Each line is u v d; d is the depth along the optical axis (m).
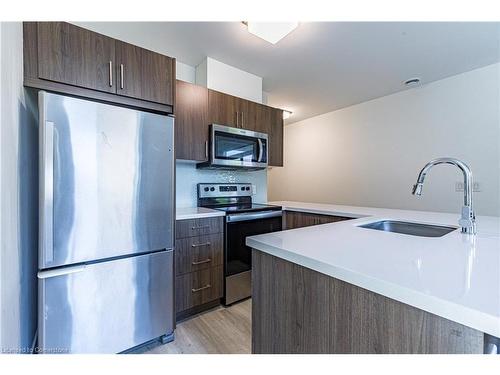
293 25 1.81
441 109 2.94
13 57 1.06
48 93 1.21
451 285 0.58
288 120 4.84
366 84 3.06
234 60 2.48
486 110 2.61
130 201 1.49
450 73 2.77
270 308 0.98
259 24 1.81
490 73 2.58
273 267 0.97
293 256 0.84
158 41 2.16
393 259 0.76
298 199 4.91
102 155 1.38
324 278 0.78
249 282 2.34
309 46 2.23
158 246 1.61
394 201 3.40
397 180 3.37
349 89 3.22
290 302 0.90
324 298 0.78
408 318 0.60
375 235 1.11
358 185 3.85
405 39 2.11
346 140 4.02
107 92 1.49
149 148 1.57
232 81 2.63
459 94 2.79
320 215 2.48
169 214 1.67
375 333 0.66
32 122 1.35
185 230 1.95
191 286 1.98
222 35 2.07
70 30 1.38
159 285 1.62
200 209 2.36
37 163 1.40
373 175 3.65
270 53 2.37
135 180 1.51
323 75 2.83
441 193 2.94
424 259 0.77
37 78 1.28
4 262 0.92
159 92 1.70
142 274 1.55
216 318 1.98
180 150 2.18
